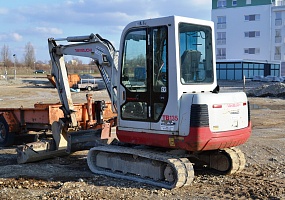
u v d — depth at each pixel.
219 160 8.45
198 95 7.07
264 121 17.36
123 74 8.07
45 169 8.99
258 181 7.88
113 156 8.38
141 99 7.73
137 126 7.81
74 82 40.84
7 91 37.31
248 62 52.88
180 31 7.35
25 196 7.04
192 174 7.25
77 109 11.13
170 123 7.28
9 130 12.01
